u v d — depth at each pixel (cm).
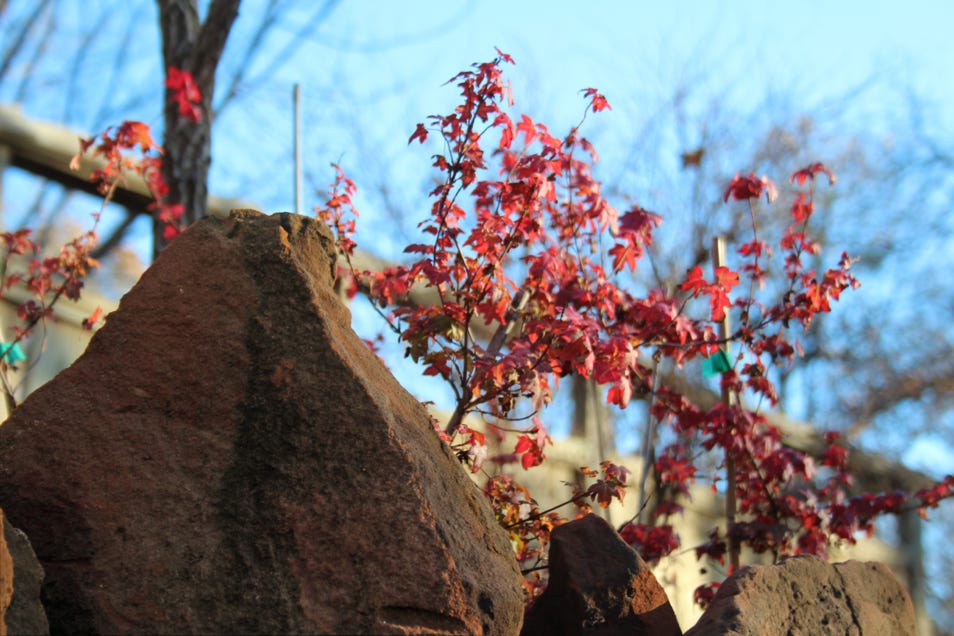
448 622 360
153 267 406
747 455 710
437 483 394
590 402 908
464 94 542
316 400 382
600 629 452
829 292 659
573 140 607
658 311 594
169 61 766
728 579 455
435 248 554
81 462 377
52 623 359
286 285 401
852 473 1112
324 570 362
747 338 659
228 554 366
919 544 1170
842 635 468
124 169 686
